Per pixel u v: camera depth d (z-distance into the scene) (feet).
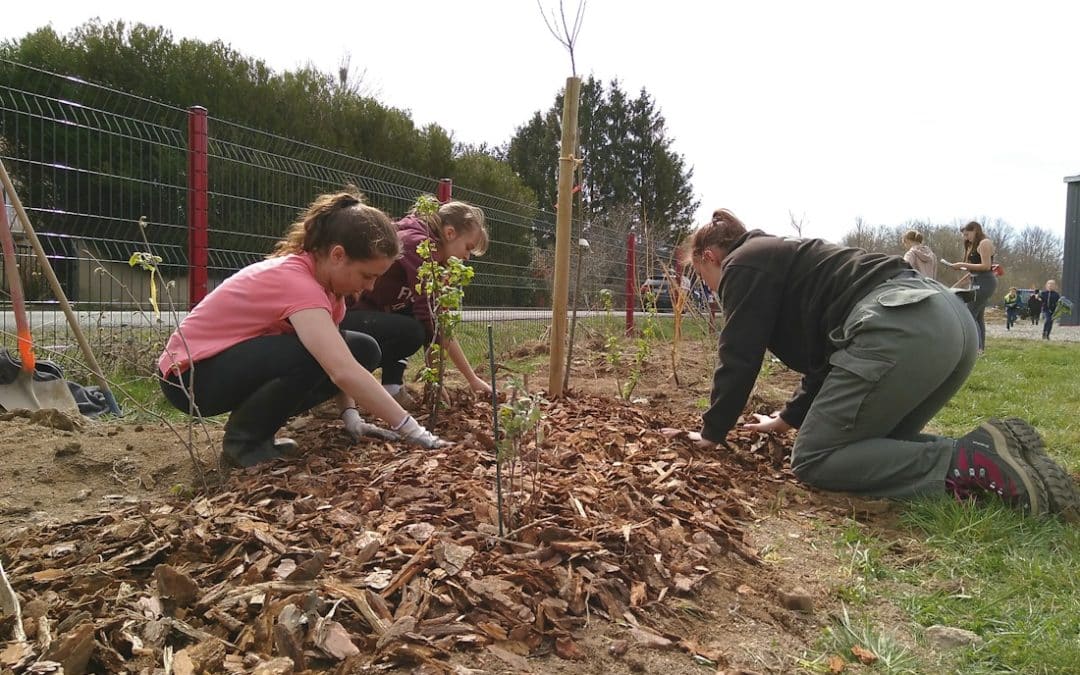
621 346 25.79
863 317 9.14
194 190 16.16
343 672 4.63
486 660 5.02
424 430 9.00
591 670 5.16
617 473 8.66
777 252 10.01
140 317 17.28
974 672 5.61
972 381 21.62
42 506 7.85
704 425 10.51
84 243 16.10
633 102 97.25
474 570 5.87
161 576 5.33
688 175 100.83
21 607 5.14
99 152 15.81
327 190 20.27
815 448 9.62
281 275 8.60
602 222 61.36
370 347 9.71
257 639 4.87
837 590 6.90
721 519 8.07
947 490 8.93
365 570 5.85
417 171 55.06
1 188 12.54
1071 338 51.39
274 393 8.56
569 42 12.07
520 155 99.86
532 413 6.56
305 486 7.57
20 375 12.25
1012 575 7.28
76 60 36.45
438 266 9.87
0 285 15.15
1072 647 5.79
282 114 45.16
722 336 10.16
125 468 8.96
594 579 6.10
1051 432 14.57
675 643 5.58
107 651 4.63
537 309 30.37
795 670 5.54
